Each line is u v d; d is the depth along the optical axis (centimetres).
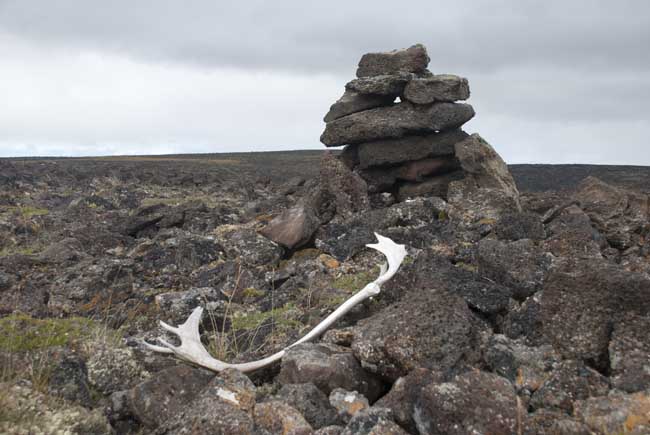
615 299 119
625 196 258
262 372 128
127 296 209
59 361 124
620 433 91
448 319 117
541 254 164
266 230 250
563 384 105
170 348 126
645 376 107
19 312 180
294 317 169
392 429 94
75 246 283
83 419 110
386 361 114
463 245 222
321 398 109
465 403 92
